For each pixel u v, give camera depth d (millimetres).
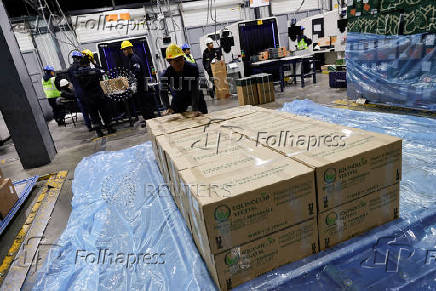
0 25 3428
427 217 1421
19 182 3049
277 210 1172
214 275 1237
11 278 1617
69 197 2621
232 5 10344
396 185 1401
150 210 2025
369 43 3641
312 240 1296
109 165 3145
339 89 5586
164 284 1340
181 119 2545
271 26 6926
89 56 4773
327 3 11531
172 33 9914
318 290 1154
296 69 7473
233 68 6383
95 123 4945
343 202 1297
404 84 3363
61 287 1411
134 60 4586
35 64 8508
